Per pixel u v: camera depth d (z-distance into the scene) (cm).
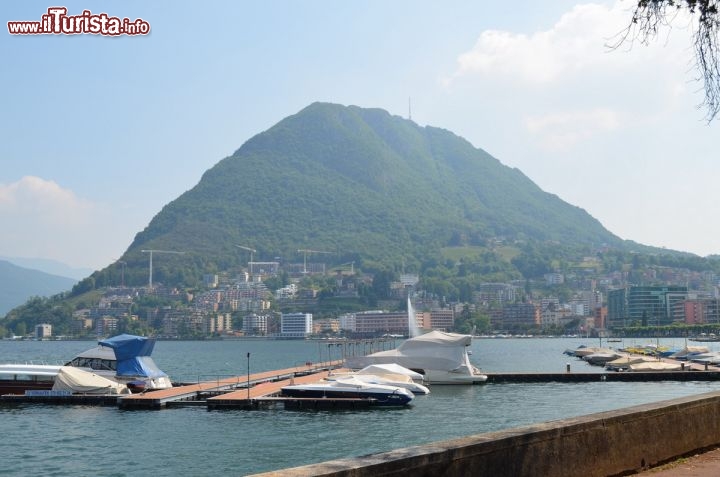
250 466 4550
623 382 10631
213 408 7231
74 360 8512
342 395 7475
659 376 11006
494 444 1309
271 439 5478
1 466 4631
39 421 6512
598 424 1574
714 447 1977
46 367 8338
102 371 8488
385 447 5122
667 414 1809
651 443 1733
